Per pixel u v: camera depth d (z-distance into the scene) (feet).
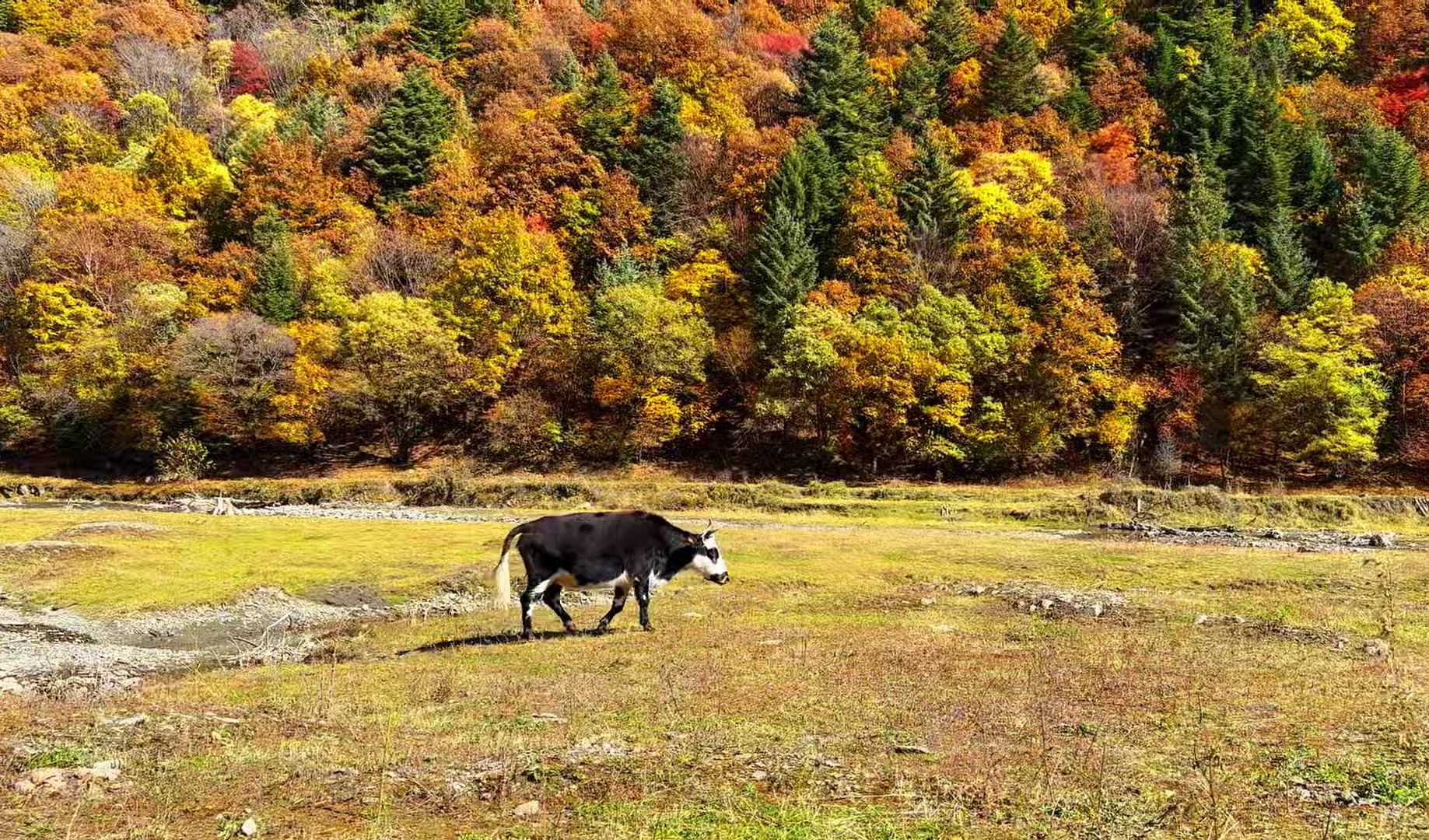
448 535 123.54
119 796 26.48
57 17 364.79
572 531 57.06
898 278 219.00
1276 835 22.76
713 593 80.64
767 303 212.02
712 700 38.06
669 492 180.14
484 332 218.38
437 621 71.41
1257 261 211.61
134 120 311.47
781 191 234.79
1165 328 227.81
